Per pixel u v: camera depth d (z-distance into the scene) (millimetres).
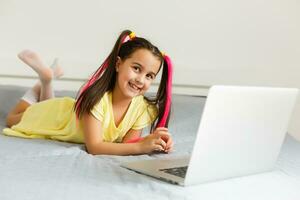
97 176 1105
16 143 1453
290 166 1385
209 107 1018
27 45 2238
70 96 2031
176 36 2365
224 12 2389
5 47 2221
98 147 1408
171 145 1443
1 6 2188
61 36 2262
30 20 2227
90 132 1428
